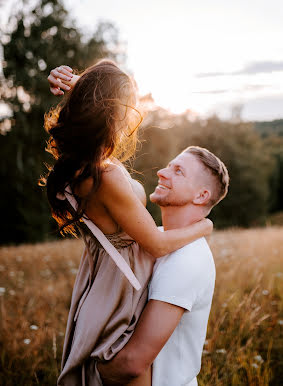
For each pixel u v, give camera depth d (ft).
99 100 4.37
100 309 4.81
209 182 5.16
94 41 64.08
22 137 60.44
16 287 17.40
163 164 70.13
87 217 4.89
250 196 123.44
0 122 59.36
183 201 5.17
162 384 4.83
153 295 4.69
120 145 5.03
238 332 10.26
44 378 8.77
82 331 4.81
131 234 4.60
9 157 63.52
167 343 4.91
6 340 10.34
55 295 15.46
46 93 58.23
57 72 5.22
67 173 4.44
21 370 9.11
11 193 68.80
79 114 4.37
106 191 4.42
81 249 26.89
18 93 59.00
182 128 114.83
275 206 158.30
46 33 61.05
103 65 4.69
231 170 121.08
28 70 58.65
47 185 4.68
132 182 5.10
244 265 17.61
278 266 17.37
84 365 4.83
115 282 4.83
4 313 11.82
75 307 5.26
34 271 20.54
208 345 9.43
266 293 13.33
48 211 68.28
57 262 23.03
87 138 4.33
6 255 25.90
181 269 4.70
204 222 5.27
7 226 72.49
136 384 4.66
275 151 161.38
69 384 4.92
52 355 9.87
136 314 4.81
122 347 4.58
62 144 4.47
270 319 11.61
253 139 135.85
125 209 4.48
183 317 4.93
